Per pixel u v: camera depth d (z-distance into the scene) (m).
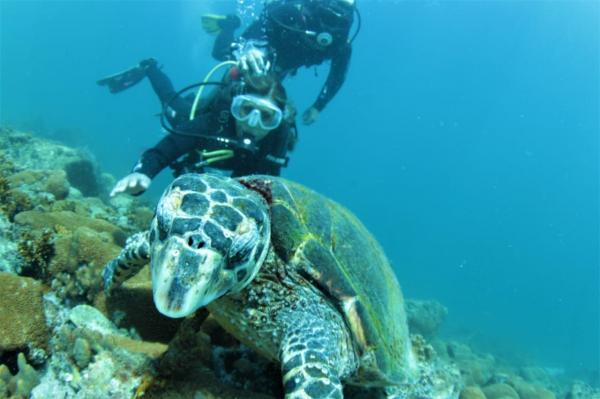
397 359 0.90
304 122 2.76
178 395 0.71
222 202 0.68
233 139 1.54
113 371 0.70
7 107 13.14
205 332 0.95
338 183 28.00
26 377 0.73
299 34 2.32
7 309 0.79
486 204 26.02
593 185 25.48
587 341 9.27
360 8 21.88
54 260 1.02
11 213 1.29
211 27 3.04
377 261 1.06
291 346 0.73
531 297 13.71
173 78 29.38
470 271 14.97
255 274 0.74
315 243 0.85
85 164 2.34
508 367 3.83
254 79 1.50
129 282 0.97
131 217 1.77
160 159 1.46
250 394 0.78
